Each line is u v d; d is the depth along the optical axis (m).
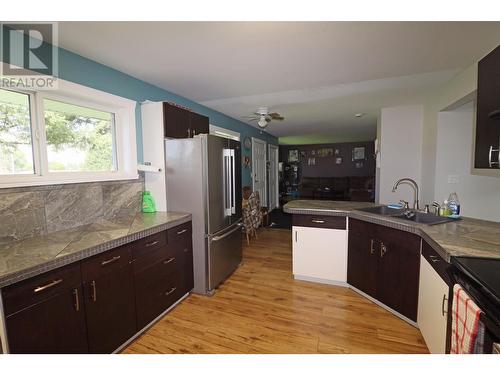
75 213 2.04
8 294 1.13
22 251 1.42
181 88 3.07
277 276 2.94
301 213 2.73
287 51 2.10
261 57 2.21
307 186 9.88
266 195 7.02
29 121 1.82
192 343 1.83
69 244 1.55
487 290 0.94
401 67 2.47
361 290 2.44
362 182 9.03
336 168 9.97
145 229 1.93
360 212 2.45
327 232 2.65
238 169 3.12
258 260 3.45
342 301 2.36
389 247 2.09
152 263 2.02
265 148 6.93
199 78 2.72
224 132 4.54
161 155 2.62
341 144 9.84
